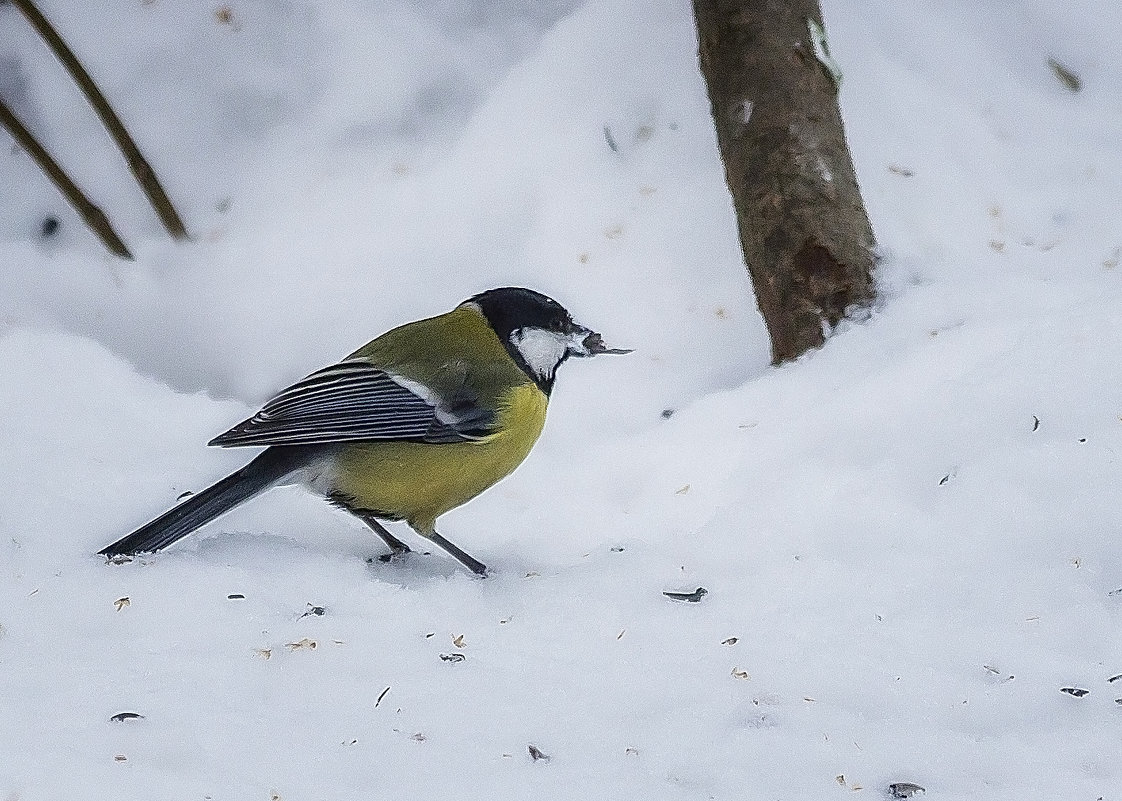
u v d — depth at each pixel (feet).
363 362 30.78
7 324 41.52
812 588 27.99
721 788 21.24
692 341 40.55
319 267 42.88
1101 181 43.60
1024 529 29.32
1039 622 26.40
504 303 31.91
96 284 43.09
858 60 44.80
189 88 46.26
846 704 23.89
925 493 30.89
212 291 43.01
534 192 43.16
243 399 41.75
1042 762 21.95
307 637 25.76
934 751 22.27
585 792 20.80
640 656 25.45
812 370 36.42
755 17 39.22
